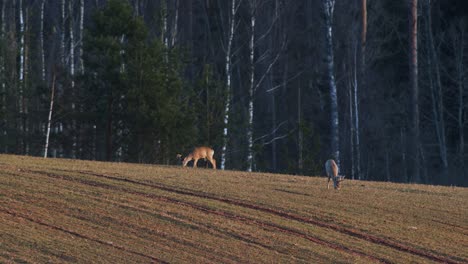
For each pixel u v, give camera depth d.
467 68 122.31
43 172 60.00
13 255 39.66
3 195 51.09
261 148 102.88
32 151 101.25
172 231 46.50
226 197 55.66
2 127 102.56
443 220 54.47
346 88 123.94
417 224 52.97
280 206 54.16
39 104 104.31
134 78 93.88
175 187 57.78
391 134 120.19
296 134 110.69
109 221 47.44
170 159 96.12
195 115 97.44
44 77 118.12
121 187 56.38
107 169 64.25
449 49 124.31
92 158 101.50
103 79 95.88
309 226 50.22
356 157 115.50
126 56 97.19
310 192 59.59
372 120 117.06
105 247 42.56
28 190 53.00
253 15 107.75
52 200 50.94
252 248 44.69
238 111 107.38
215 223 48.72
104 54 96.88
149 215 49.22
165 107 93.38
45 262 39.16
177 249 43.44
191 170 68.38
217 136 99.00
